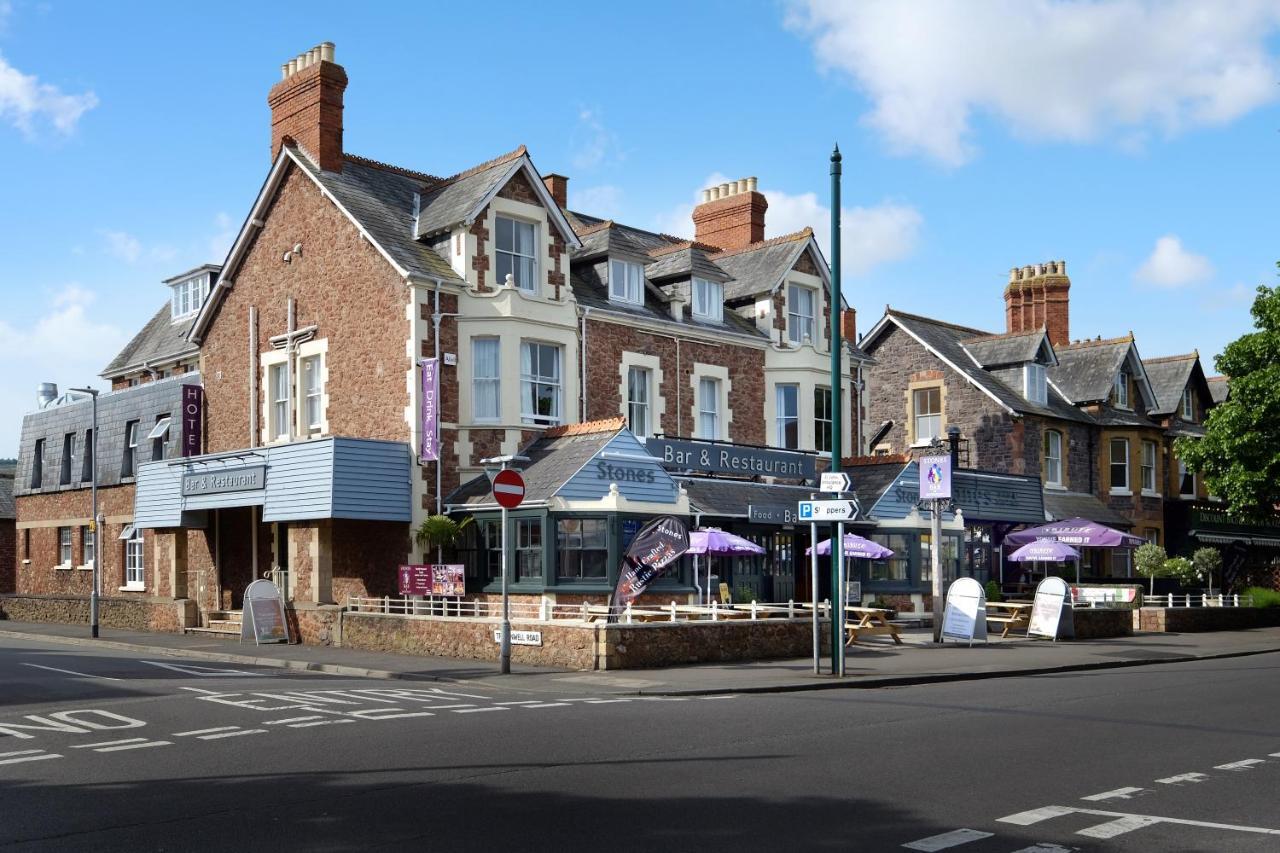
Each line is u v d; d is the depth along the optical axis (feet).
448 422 87.45
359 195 94.99
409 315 86.89
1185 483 150.61
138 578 118.73
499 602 79.41
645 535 75.72
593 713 44.86
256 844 24.57
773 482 103.40
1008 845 24.47
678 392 101.60
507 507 62.34
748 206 126.11
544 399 92.38
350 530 89.71
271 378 100.58
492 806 27.94
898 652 74.02
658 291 105.81
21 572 138.62
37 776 32.48
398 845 24.39
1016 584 119.85
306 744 37.01
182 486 96.78
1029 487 117.70
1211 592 127.13
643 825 26.03
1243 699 50.62
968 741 37.81
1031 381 132.87
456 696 51.01
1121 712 45.70
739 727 40.86
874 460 108.58
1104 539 109.91
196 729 40.40
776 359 109.60
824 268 115.24
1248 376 110.42
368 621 78.38
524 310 90.38
